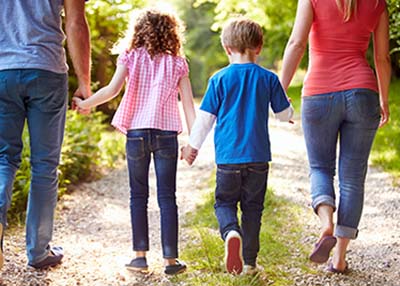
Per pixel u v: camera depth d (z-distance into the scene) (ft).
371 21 13.96
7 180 13.32
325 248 13.57
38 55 13.41
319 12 13.92
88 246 17.52
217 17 39.40
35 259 14.76
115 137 32.91
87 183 26.09
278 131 37.99
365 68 14.03
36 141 14.02
